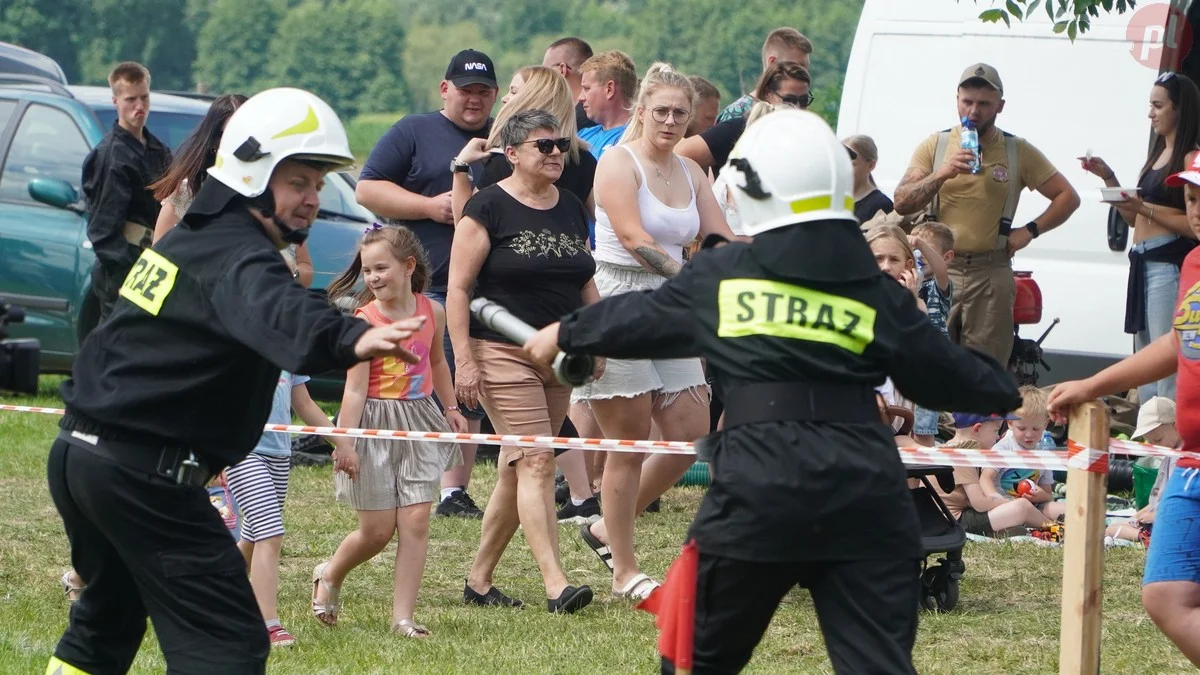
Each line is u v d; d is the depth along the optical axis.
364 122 162.62
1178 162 23.31
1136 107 28.89
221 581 10.96
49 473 11.19
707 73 158.00
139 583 11.02
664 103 18.27
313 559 21.03
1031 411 23.42
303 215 11.09
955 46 29.94
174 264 10.74
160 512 10.84
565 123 20.58
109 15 158.62
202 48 166.38
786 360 10.27
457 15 188.75
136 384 10.80
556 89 20.52
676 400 18.78
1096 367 29.28
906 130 30.17
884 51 30.48
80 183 32.97
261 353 10.06
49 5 156.00
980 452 16.25
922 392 10.68
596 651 16.16
